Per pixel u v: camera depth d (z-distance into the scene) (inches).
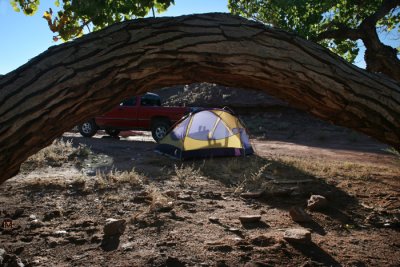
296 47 68.3
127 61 62.9
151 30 65.0
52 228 192.9
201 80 69.0
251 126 976.9
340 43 185.0
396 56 167.0
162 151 465.1
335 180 331.0
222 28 66.6
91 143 584.7
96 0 77.7
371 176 351.3
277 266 150.7
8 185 287.6
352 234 196.4
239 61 65.9
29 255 158.6
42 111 58.1
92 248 166.9
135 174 324.2
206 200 256.8
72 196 260.1
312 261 156.6
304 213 216.8
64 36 81.4
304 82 67.7
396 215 227.6
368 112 70.1
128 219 208.1
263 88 71.0
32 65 60.6
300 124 1008.9
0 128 56.1
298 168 387.9
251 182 318.7
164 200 241.0
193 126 442.0
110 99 62.8
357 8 187.5
